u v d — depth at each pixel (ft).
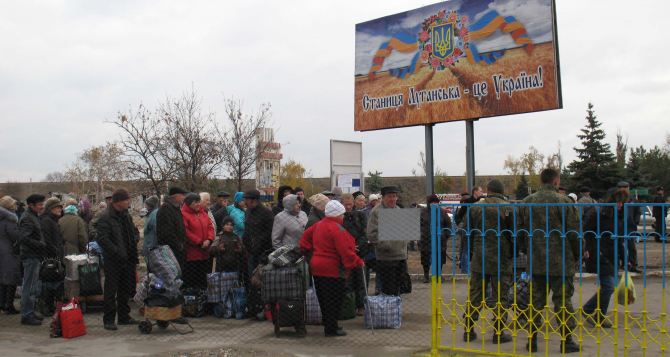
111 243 27.73
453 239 21.93
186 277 31.86
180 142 65.10
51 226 31.07
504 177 187.73
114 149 127.85
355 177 51.37
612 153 115.03
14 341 25.61
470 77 54.75
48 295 31.42
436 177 184.85
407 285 32.68
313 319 28.32
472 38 54.65
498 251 21.39
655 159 155.94
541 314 22.08
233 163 69.00
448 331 26.32
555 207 21.47
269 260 26.16
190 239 31.60
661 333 18.25
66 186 214.90
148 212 35.60
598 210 19.60
